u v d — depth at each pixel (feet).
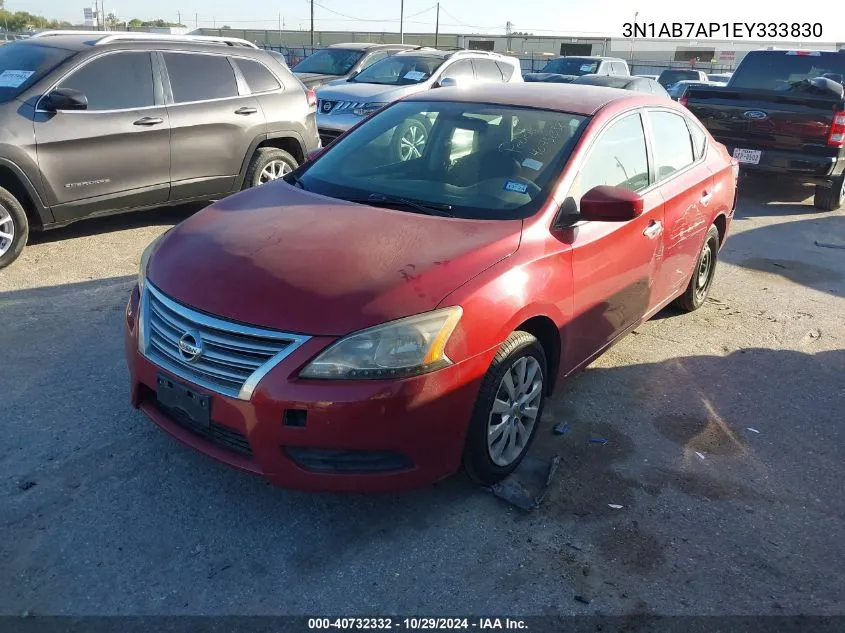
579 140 12.87
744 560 10.09
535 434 11.98
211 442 9.96
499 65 43.32
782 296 20.89
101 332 15.65
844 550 10.44
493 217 11.70
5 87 19.58
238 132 23.68
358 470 9.55
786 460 12.63
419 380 9.34
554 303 11.33
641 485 11.59
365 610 8.87
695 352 16.76
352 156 14.15
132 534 9.87
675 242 15.56
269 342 9.23
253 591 9.06
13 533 9.73
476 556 9.84
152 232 23.02
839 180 30.45
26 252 20.51
